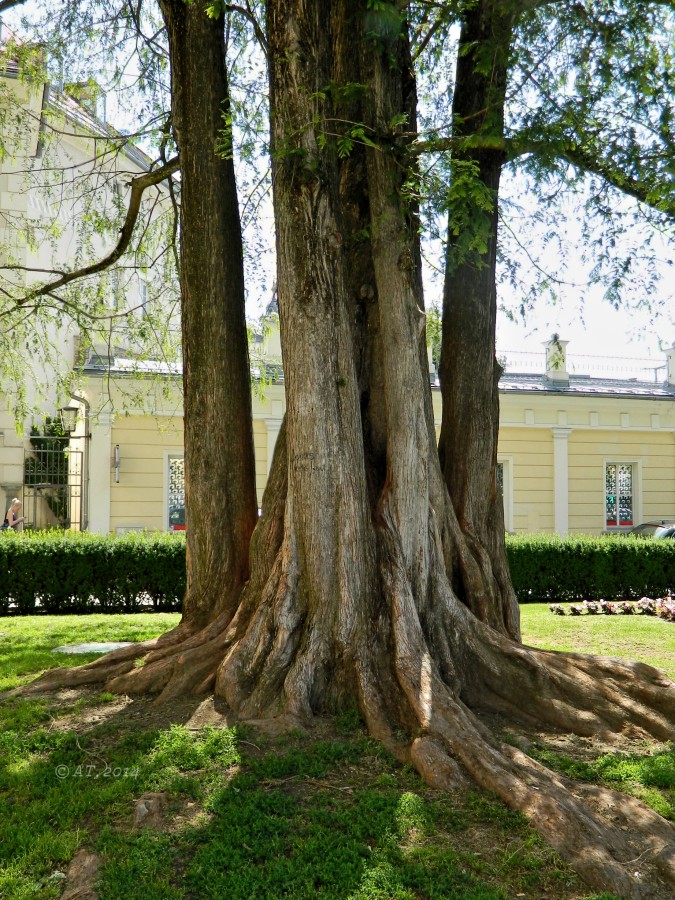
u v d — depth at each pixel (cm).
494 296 729
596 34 643
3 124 1079
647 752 534
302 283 574
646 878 368
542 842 386
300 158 571
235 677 562
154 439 1817
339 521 571
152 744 500
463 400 721
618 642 969
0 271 1428
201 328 707
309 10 579
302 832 393
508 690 591
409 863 365
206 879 350
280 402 1930
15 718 564
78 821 410
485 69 607
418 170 623
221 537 702
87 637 956
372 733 510
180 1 704
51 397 1919
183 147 705
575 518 2184
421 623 597
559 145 597
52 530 1367
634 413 2241
